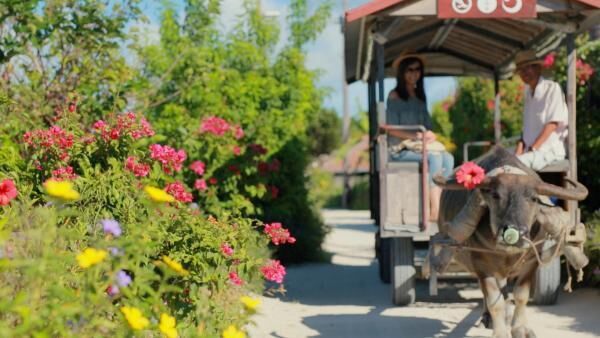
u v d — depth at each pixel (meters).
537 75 9.37
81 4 9.92
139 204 6.77
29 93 9.45
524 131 9.63
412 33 11.16
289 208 14.92
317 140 55.56
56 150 7.48
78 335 4.18
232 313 6.30
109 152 7.65
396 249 9.75
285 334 8.07
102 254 4.19
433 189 9.63
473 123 20.44
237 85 14.51
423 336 7.99
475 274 7.08
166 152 7.64
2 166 7.50
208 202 12.49
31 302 4.12
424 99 10.48
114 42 10.06
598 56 12.68
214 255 6.51
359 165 48.12
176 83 13.66
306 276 13.27
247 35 17.28
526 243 6.21
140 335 4.52
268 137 14.23
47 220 4.82
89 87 9.94
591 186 12.06
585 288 10.49
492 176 6.38
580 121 12.16
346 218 31.64
